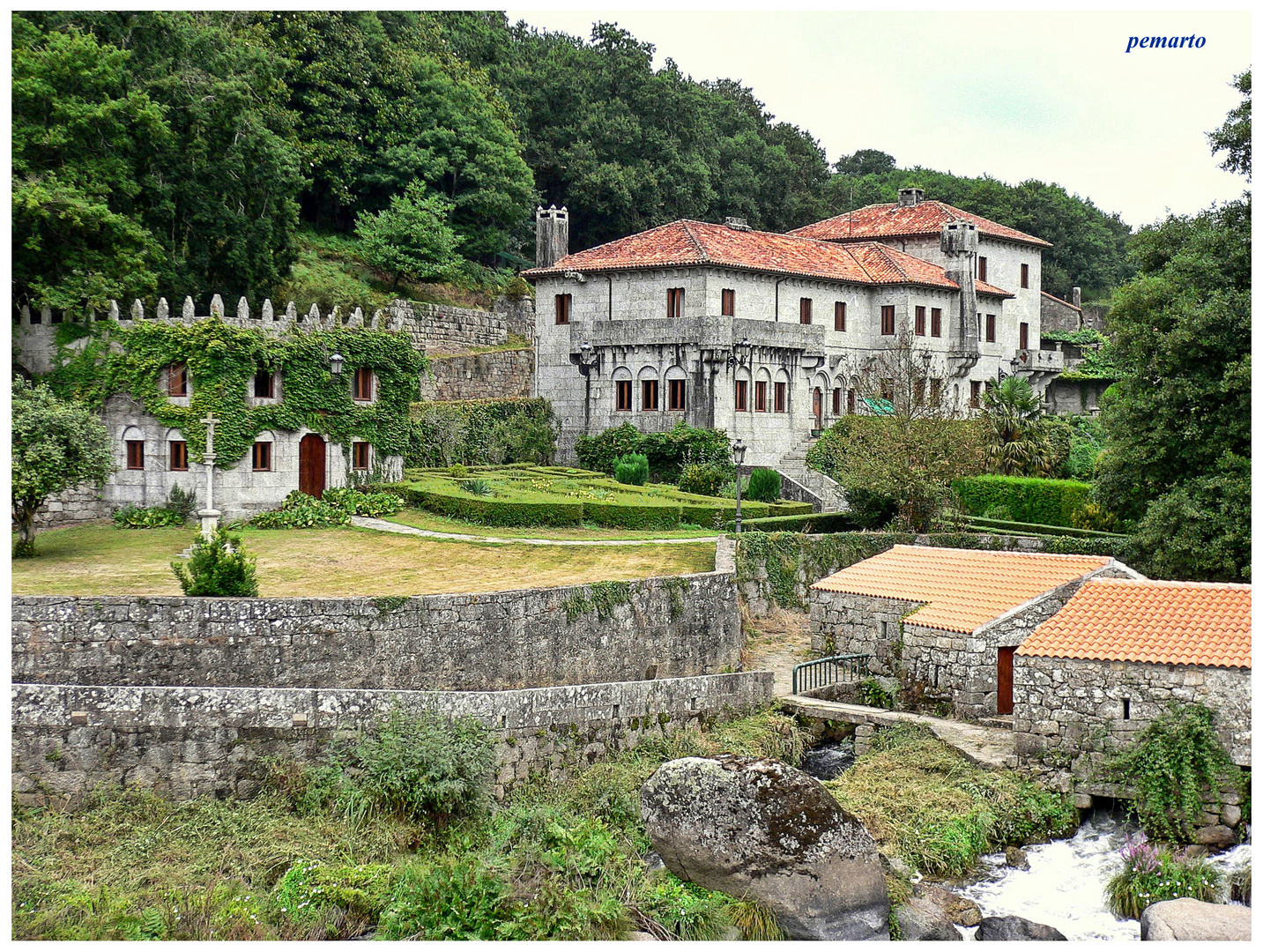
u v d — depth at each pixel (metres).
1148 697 26.42
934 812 26.41
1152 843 25.23
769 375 66.94
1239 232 40.19
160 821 23.55
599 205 94.06
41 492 38.28
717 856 21.88
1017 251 85.31
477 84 90.31
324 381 49.31
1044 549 49.00
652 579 37.53
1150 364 40.81
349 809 24.17
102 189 46.62
